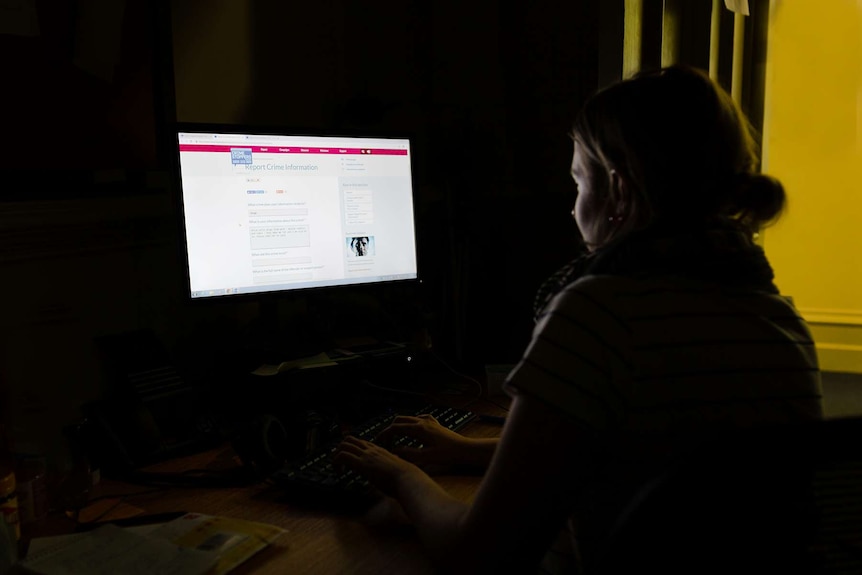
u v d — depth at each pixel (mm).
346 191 1525
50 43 1184
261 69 1698
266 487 1089
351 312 1694
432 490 908
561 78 1959
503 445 693
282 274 1462
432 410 1345
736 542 489
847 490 513
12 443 1145
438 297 2039
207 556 834
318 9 1859
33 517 969
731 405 701
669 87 767
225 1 1584
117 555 836
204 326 1564
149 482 1106
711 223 776
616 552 505
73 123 1229
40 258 1186
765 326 740
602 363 679
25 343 1170
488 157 2105
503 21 2062
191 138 1332
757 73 2684
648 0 1666
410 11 2172
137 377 1230
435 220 2084
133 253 1378
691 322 710
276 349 1450
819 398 762
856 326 3521
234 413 1386
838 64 3402
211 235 1372
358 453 1031
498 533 684
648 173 760
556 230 1986
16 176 1170
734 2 1816
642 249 739
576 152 866
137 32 1338
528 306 2041
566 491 677
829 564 516
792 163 3545
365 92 2035
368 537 919
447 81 2209
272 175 1428
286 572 833
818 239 3541
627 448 702
